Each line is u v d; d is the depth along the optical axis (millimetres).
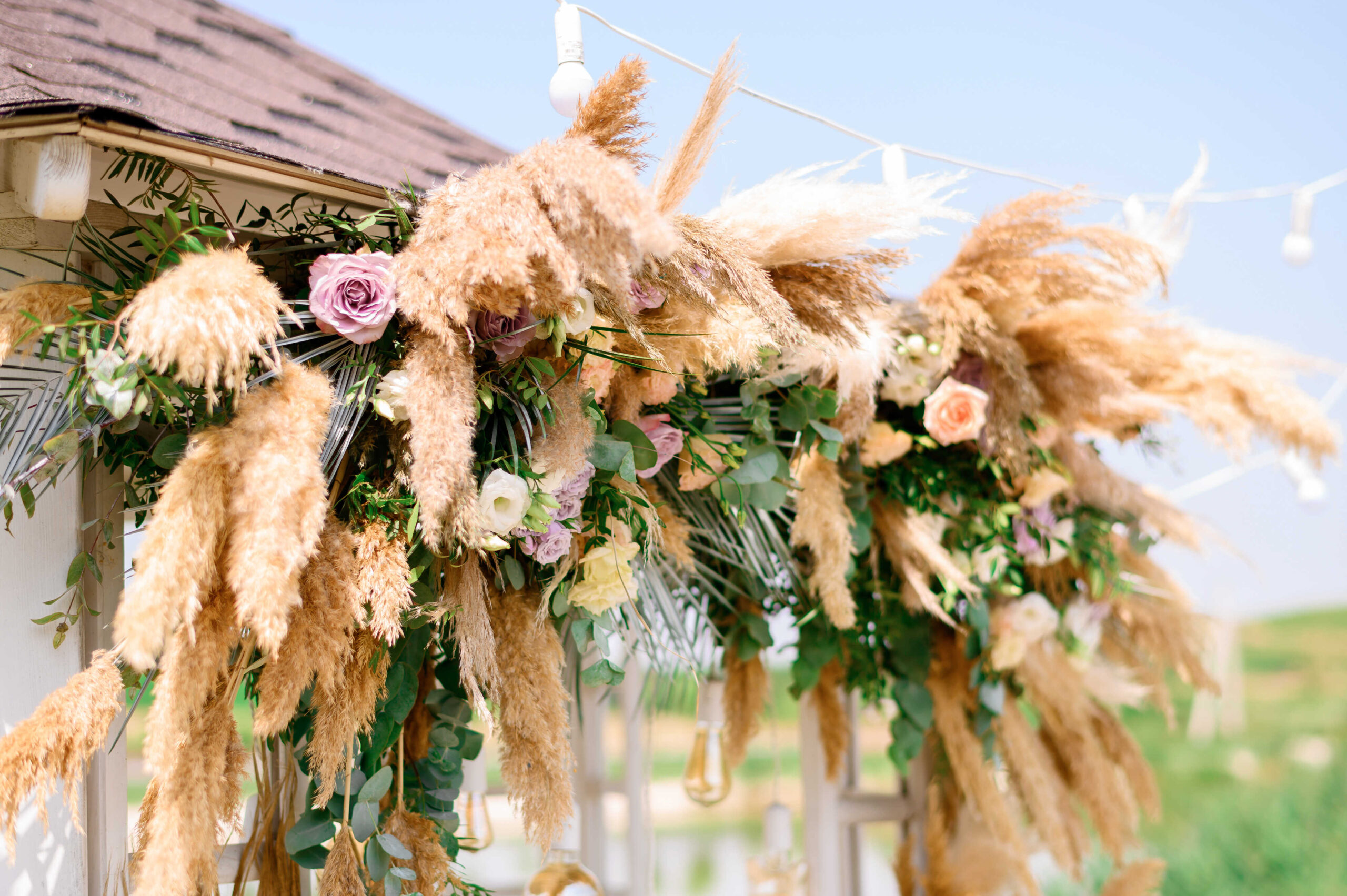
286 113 1706
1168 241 2295
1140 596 2449
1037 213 1795
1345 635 9172
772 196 1544
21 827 1330
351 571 1214
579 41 1593
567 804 1370
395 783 1517
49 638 1360
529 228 1170
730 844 7867
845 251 1521
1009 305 1853
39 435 1275
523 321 1317
